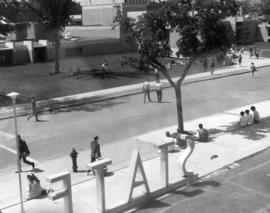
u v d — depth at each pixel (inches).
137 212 605.3
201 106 1256.8
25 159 761.0
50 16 1904.5
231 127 1007.0
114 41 2800.2
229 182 695.1
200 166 760.3
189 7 884.0
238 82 1672.0
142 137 943.7
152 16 887.1
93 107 1296.8
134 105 1304.1
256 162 777.6
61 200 632.4
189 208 611.5
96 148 747.4
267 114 1131.3
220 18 892.0
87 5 3403.1
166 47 906.1
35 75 1950.1
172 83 942.4
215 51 926.4
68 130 1037.2
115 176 720.3
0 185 697.6
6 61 2361.0
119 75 1904.5
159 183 684.1
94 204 617.0
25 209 605.9
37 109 1272.1
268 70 1995.6
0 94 1524.4
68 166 778.2
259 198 637.3
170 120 1102.4
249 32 3484.3
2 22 1720.0
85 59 2504.9
